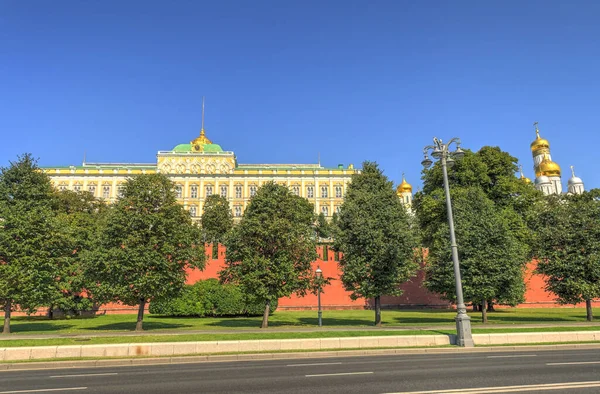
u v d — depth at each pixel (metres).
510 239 32.94
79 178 103.56
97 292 29.45
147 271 28.19
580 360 15.76
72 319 38.28
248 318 37.94
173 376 13.26
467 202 36.94
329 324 31.55
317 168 113.75
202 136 114.38
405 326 27.41
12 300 28.36
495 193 46.47
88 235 40.84
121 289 27.47
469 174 45.34
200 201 103.31
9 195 29.91
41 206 30.22
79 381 12.65
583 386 10.87
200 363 16.47
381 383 11.52
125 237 28.81
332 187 107.25
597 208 33.91
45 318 39.75
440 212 45.03
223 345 18.30
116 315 42.34
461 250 32.31
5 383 12.48
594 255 31.80
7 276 26.95
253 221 29.97
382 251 29.86
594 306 49.06
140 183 30.20
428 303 48.00
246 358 17.52
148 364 16.44
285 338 20.61
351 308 46.75
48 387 11.74
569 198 52.09
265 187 31.94
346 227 32.84
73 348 17.06
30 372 14.74
